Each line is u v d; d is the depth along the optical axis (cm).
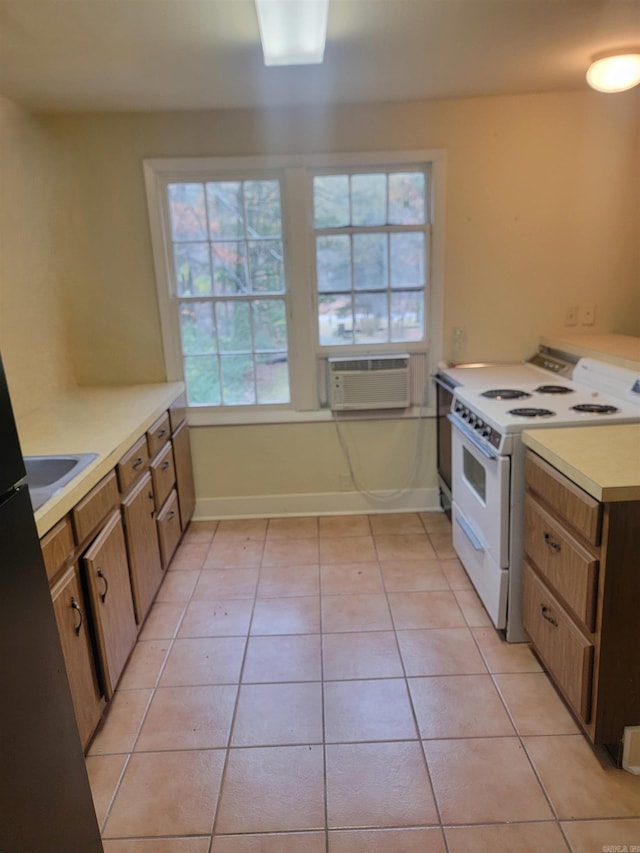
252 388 341
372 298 329
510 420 210
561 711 191
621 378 240
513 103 298
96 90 256
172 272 322
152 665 221
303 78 251
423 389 341
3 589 98
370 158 304
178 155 303
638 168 306
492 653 221
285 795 163
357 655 222
